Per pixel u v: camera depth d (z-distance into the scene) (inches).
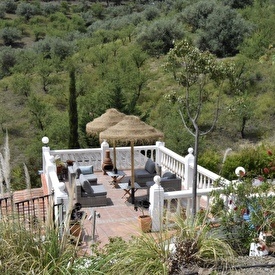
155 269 161.8
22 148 949.8
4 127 1039.6
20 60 1581.0
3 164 175.6
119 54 1411.2
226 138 876.6
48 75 1312.7
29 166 779.4
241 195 231.3
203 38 1378.0
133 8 2549.2
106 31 1801.2
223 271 168.9
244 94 923.4
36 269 145.7
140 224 283.3
